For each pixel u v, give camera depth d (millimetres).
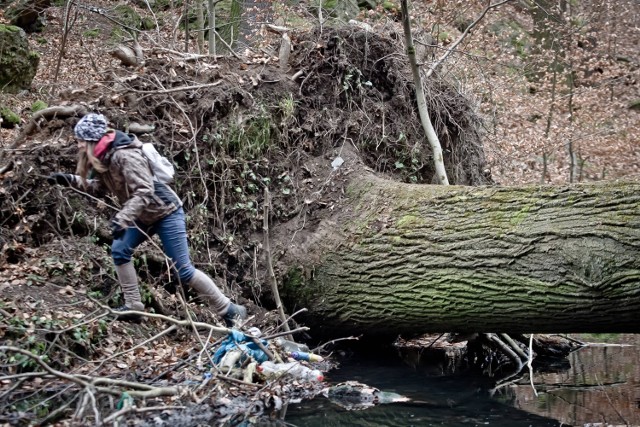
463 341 7168
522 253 5000
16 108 9633
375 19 13148
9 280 5121
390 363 6348
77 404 4129
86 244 5684
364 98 7512
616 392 5414
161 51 7164
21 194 5691
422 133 7902
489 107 12164
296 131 7031
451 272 5355
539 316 4996
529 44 16391
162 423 4082
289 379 5117
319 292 6207
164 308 5625
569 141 13367
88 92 6457
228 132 6645
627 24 16984
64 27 10797
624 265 4582
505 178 12523
